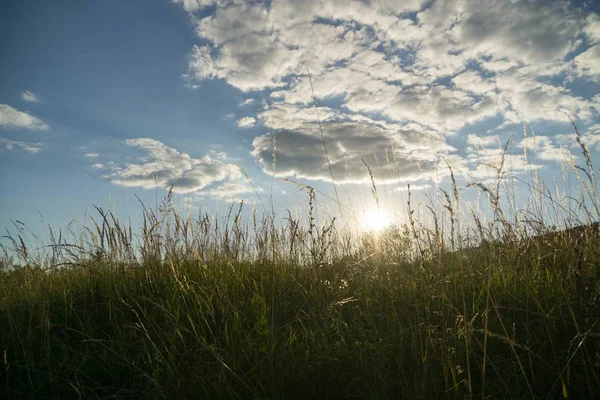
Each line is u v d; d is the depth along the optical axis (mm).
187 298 3865
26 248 4566
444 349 2357
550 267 3434
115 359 3057
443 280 3168
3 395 2725
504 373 2391
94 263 4922
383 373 2381
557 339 2543
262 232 5168
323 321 3070
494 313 2928
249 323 3398
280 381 2420
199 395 2377
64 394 2754
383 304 3320
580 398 2129
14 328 3553
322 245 4105
